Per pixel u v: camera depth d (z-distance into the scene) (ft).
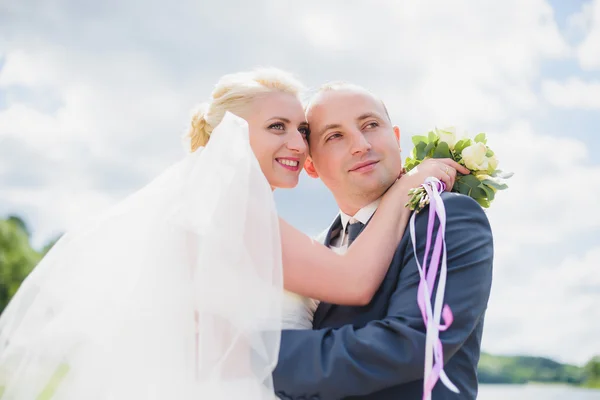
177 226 8.59
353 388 7.92
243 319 7.94
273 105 10.08
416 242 9.03
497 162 10.45
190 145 10.57
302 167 10.34
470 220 9.07
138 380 8.11
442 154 10.66
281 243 8.90
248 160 8.61
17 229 132.26
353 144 10.19
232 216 8.27
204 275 8.05
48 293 9.01
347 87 10.61
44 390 8.56
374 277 8.93
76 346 8.61
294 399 8.10
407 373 7.91
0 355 8.86
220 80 10.47
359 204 10.56
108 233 9.09
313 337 8.27
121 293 8.61
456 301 8.42
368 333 8.16
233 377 7.93
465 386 8.83
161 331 8.20
